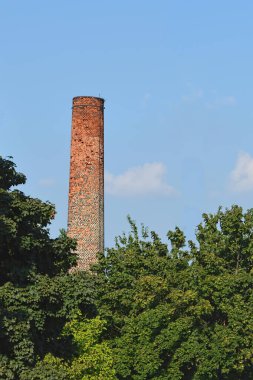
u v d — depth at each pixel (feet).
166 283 377.30
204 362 366.63
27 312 245.24
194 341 369.50
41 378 235.81
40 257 266.36
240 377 381.40
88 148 494.59
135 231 408.26
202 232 401.70
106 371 336.49
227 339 364.79
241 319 368.27
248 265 397.80
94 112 497.05
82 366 284.00
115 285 391.04
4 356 236.02
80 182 492.54
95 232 488.85
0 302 243.60
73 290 262.26
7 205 257.55
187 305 375.04
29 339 241.35
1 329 237.45
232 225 396.78
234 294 375.04
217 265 384.47
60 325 259.80
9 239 250.98
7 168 265.54
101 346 342.64
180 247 403.13
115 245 407.64
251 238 396.98
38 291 249.14
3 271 256.52
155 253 402.72
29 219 261.03
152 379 370.94
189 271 385.09
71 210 491.31
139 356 366.84
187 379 386.11
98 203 492.54
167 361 376.07
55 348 262.88
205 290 376.07
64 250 270.67
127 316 383.45
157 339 367.86
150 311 369.50
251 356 368.89
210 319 384.47
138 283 379.76
